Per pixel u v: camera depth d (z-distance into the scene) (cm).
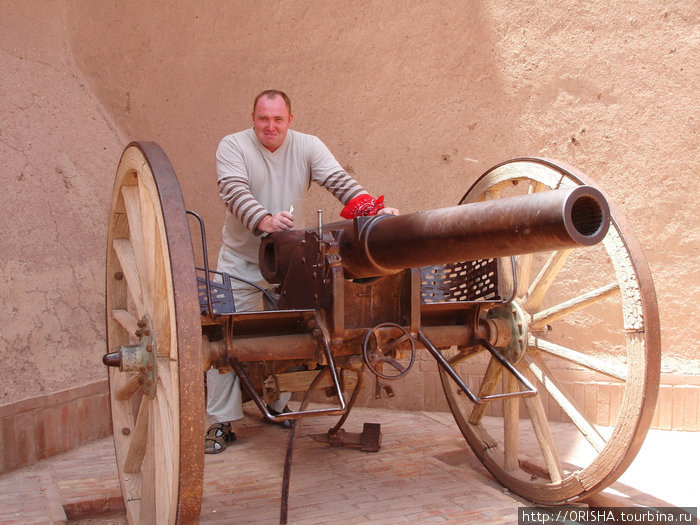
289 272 258
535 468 302
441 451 336
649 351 230
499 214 176
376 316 250
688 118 351
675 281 358
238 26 434
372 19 409
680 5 351
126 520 276
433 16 397
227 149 321
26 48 407
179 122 447
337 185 329
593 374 370
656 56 356
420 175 405
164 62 445
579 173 251
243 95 435
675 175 355
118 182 252
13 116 374
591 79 368
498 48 385
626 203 365
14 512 265
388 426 382
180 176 448
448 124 398
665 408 357
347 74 416
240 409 348
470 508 266
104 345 375
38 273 350
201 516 261
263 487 292
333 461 324
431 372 408
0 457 306
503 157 387
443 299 282
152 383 211
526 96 381
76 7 440
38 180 370
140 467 262
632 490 275
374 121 413
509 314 283
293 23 424
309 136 341
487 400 241
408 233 207
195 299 181
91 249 386
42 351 339
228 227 346
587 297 264
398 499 275
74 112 418
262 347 237
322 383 268
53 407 334
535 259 380
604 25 365
